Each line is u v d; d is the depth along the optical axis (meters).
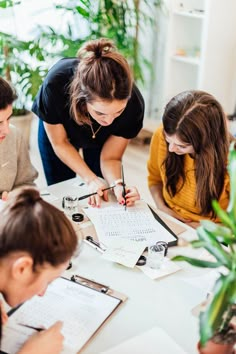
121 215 1.55
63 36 2.99
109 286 1.20
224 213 0.89
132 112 1.76
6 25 3.03
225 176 1.57
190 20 3.34
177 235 1.45
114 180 1.76
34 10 3.05
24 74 3.02
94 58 1.46
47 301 1.11
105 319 1.07
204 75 3.19
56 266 0.88
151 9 3.28
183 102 1.46
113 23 3.11
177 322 1.08
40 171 3.20
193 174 1.63
